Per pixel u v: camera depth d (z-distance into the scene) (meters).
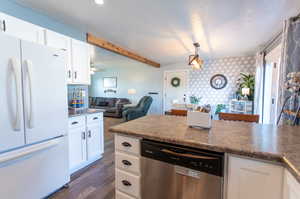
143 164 1.19
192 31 2.72
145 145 1.16
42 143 1.58
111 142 3.47
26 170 1.46
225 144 0.93
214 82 5.14
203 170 0.96
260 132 1.21
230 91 4.93
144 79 6.62
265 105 3.65
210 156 0.94
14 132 1.34
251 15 2.12
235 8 1.94
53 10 2.06
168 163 1.07
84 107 2.85
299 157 0.75
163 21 2.34
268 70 3.55
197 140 1.01
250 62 4.64
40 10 2.06
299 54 1.71
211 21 2.32
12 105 1.32
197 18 2.23
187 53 4.30
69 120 2.02
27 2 1.88
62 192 1.78
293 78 1.76
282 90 1.93
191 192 1.01
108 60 5.54
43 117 1.58
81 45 2.53
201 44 3.46
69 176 1.92
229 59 4.90
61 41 2.18
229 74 4.93
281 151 0.83
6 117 1.29
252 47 3.68
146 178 1.19
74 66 2.40
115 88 7.44
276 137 1.08
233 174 0.90
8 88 1.30
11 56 1.31
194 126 1.34
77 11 2.07
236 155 0.88
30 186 1.49
